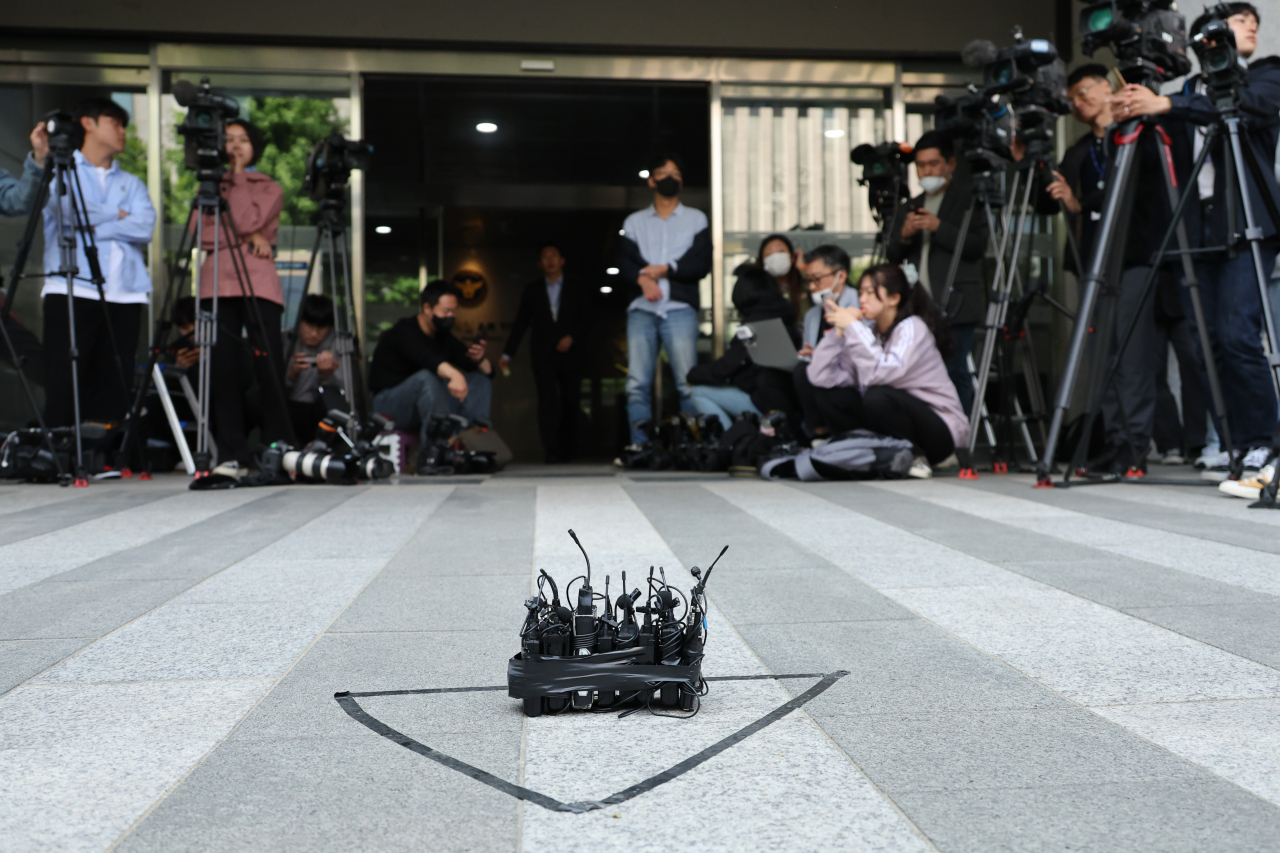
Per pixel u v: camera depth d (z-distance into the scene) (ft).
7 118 20.58
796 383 17.39
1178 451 18.28
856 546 8.60
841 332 15.21
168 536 9.52
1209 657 5.01
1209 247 13.43
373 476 15.79
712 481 15.49
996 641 5.38
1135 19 12.95
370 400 21.58
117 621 6.03
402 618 6.06
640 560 8.00
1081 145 17.06
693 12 21.57
